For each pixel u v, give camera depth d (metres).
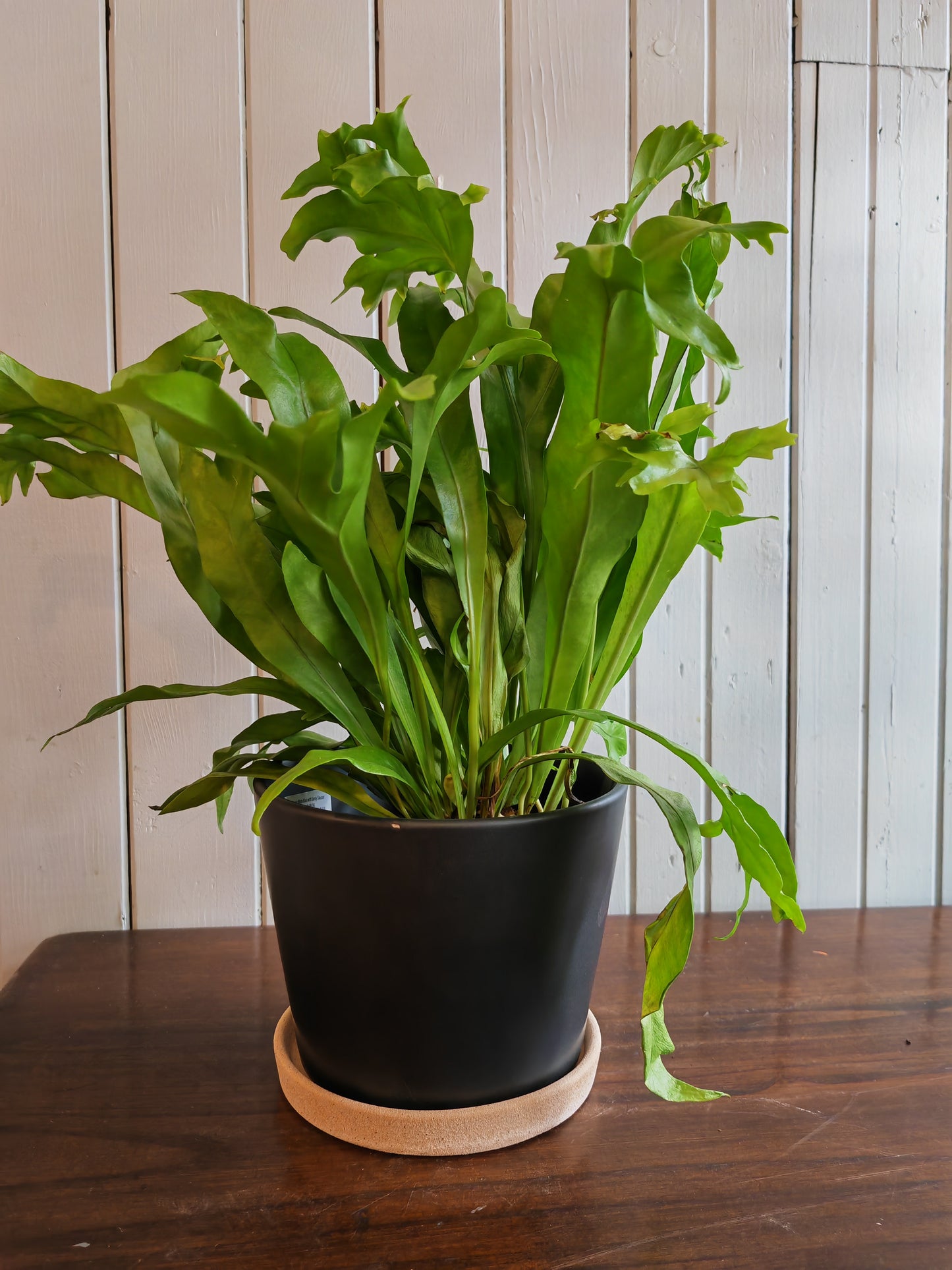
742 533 0.85
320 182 0.47
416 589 0.55
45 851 0.80
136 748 0.80
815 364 0.85
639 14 0.80
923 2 0.84
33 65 0.75
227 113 0.77
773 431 0.39
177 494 0.49
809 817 0.88
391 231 0.47
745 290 0.84
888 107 0.84
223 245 0.78
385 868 0.44
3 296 0.76
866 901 0.90
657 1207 0.48
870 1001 0.69
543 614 0.52
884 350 0.86
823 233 0.84
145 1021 0.66
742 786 0.87
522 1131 0.51
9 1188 0.49
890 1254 0.45
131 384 0.34
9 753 0.79
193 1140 0.53
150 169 0.77
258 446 0.37
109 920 0.82
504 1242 0.45
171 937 0.80
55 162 0.76
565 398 0.45
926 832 0.90
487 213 0.80
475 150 0.79
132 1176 0.50
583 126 0.80
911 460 0.87
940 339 0.87
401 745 0.52
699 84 0.81
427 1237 0.45
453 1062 0.49
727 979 0.73
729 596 0.86
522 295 0.81
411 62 0.78
